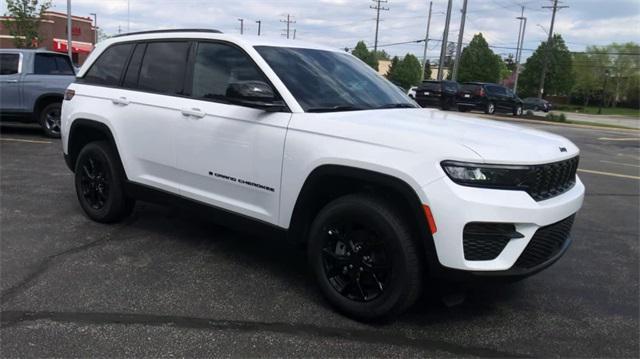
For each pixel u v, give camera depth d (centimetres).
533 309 399
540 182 338
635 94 9025
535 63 7462
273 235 405
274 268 455
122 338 334
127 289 403
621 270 490
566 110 7238
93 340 330
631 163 1302
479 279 324
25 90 1110
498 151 325
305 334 347
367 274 359
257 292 406
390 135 342
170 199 479
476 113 3198
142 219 578
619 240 586
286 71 416
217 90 439
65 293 393
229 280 427
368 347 334
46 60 1148
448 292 369
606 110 7975
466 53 7231
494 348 340
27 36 2578
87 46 4497
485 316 384
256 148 402
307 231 395
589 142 1920
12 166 830
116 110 513
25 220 560
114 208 535
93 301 382
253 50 424
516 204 318
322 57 462
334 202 366
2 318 354
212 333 343
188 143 450
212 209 444
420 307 392
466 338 351
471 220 313
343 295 370
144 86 500
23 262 448
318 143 367
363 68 495
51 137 1144
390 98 459
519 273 329
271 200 400
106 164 526
